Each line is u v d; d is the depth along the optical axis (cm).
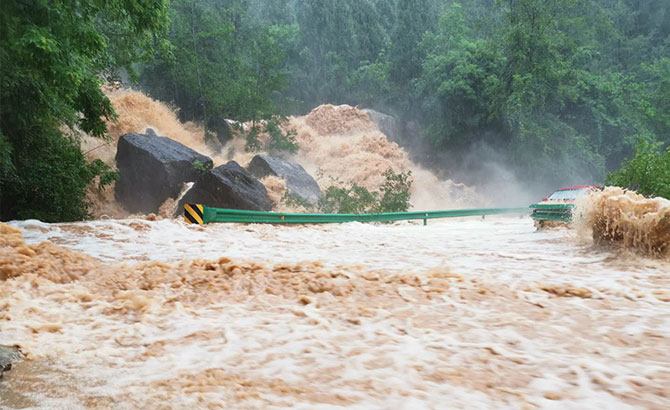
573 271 592
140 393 248
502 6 5931
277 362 288
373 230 1388
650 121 6359
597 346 313
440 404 229
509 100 5044
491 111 5347
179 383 260
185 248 837
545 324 366
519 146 5206
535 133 5066
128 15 1497
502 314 395
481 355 296
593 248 776
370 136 4416
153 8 1479
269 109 4347
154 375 272
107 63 2133
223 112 4597
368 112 4975
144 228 1074
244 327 362
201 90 4472
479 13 8319
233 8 6688
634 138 5794
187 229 1127
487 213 2408
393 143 4531
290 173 2878
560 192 1527
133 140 2559
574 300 443
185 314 400
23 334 340
